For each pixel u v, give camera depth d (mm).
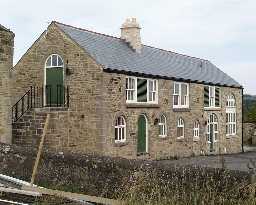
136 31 28625
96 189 13156
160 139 27250
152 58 29656
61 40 24438
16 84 25922
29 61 25594
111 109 23500
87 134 23250
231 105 36219
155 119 26828
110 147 23297
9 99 19547
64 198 12203
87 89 23406
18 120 24156
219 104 34281
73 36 24469
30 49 25562
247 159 29188
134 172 12188
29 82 25562
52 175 14359
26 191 12570
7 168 15555
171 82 28500
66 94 24047
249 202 9281
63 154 14281
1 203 11586
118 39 28594
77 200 12070
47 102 24953
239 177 10086
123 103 24391
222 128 34562
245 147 41156
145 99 26281
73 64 23938
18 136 24141
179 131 29391
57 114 23688
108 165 12969
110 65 23719
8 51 19484
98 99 23016
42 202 11875
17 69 25906
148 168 11805
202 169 10789
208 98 32875
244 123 45688
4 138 19203
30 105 25422
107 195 12789
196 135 31359
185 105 30141
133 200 10648
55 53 24672
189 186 10797
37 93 25266
